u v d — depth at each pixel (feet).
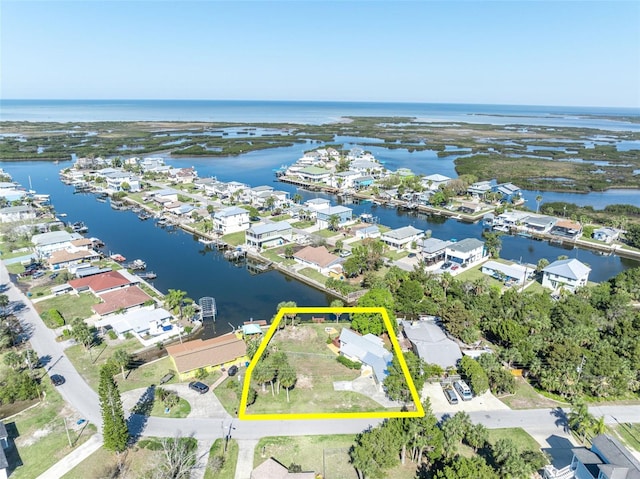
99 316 277.23
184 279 351.25
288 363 222.28
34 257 375.45
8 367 223.71
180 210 513.04
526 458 156.25
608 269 377.91
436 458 159.74
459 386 202.39
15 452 169.89
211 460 164.04
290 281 348.59
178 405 195.42
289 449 170.81
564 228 451.94
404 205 577.43
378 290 272.72
